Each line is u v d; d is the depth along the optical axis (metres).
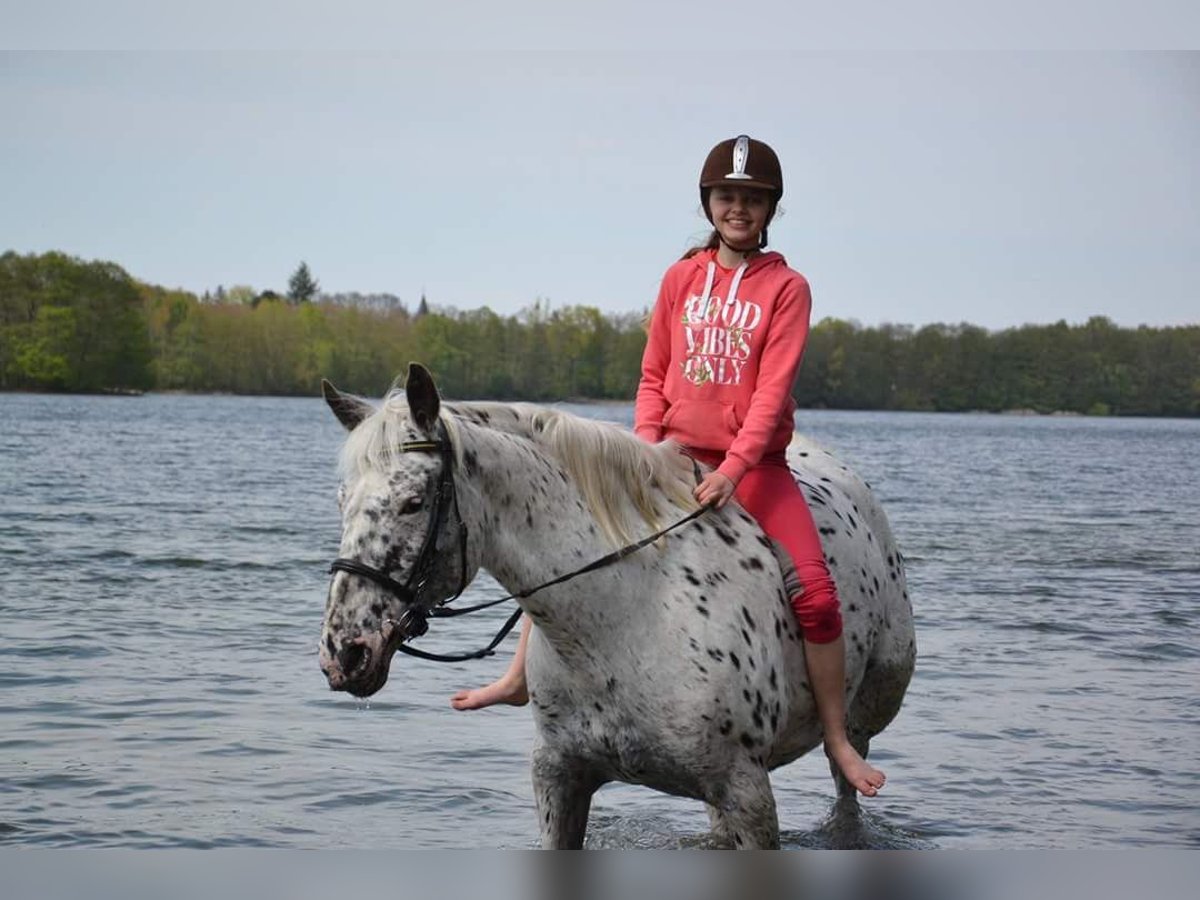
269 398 130.88
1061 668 9.93
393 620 4.03
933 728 8.16
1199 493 32.22
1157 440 77.00
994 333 103.69
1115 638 11.22
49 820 6.14
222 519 19.81
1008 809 6.64
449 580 4.19
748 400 5.03
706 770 4.54
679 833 6.25
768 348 4.98
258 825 6.17
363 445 4.15
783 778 7.28
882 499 28.28
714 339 5.06
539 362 95.19
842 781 6.36
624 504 4.59
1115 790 6.96
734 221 5.07
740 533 4.84
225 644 10.16
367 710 8.35
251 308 103.88
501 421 4.53
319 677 9.18
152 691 8.64
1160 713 8.58
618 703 4.52
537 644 4.68
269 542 16.92
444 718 8.23
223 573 14.00
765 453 5.04
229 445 45.72
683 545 4.66
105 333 96.19
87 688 8.66
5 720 7.85
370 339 98.31
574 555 4.43
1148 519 24.05
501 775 7.10
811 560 4.88
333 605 4.02
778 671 4.73
